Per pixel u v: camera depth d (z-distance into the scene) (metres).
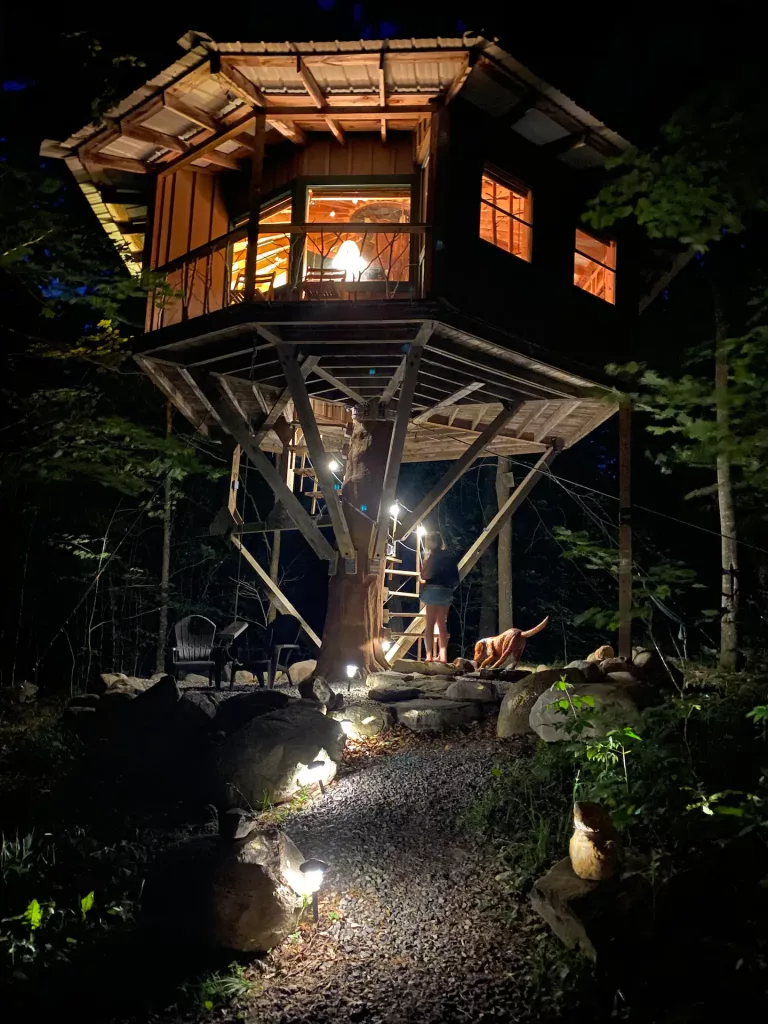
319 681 8.57
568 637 20.12
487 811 5.82
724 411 4.93
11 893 5.34
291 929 4.76
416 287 9.52
